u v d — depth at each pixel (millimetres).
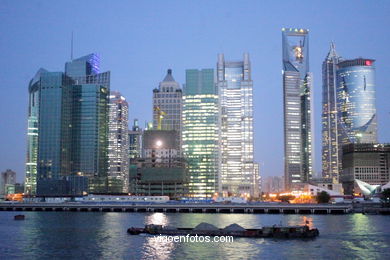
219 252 139250
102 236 175875
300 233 169500
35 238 172000
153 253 138625
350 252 140000
